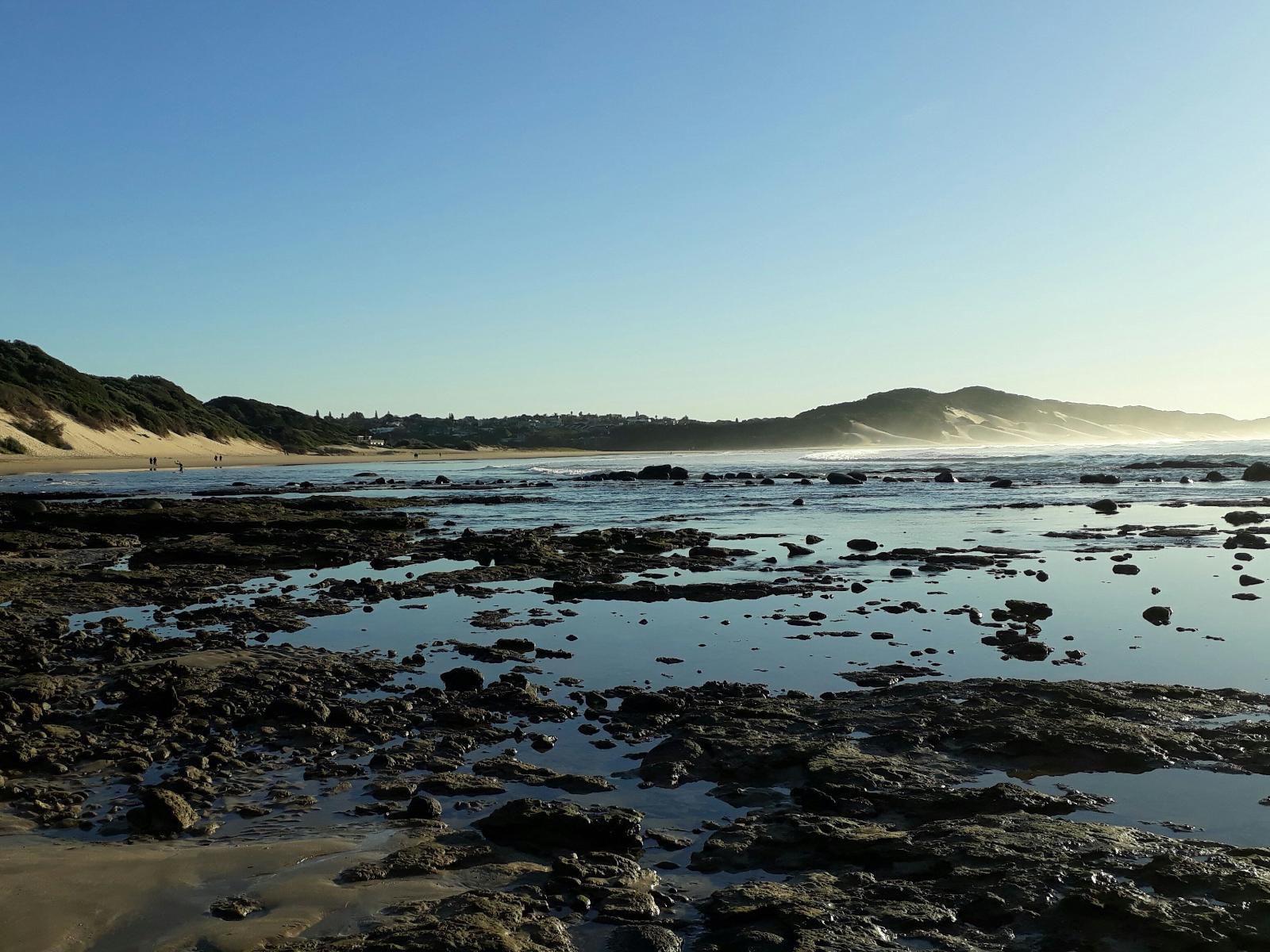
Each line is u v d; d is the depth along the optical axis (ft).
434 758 30.09
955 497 158.92
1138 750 28.48
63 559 87.81
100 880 21.08
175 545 90.84
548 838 23.25
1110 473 229.86
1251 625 48.32
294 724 33.81
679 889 21.02
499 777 28.37
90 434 371.35
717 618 53.16
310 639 49.98
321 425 651.25
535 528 115.85
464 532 103.91
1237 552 73.20
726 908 19.60
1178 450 466.29
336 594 64.44
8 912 19.43
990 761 28.58
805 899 19.61
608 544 90.58
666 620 52.80
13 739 31.94
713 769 28.71
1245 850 20.88
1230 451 431.43
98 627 53.62
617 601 59.72
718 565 74.95
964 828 22.79
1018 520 112.27
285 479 269.03
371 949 17.35
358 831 24.45
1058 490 169.58
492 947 17.39
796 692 37.32
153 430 427.74
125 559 88.02
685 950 18.21
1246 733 29.86
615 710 35.60
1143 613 51.34
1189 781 26.66
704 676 40.55
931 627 49.52
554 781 27.91
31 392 360.89
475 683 38.96
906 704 33.91
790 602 57.47
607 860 22.11
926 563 72.79
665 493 186.29
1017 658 42.24
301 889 20.59
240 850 22.81
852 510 133.39
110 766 29.68
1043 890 19.54
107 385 460.14
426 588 66.13
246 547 89.10
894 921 18.83
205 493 199.00
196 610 59.57
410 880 21.24
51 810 26.02
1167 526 98.68
